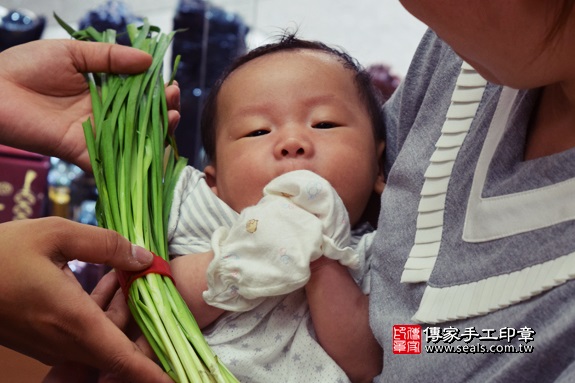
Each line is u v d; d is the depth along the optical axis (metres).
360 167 1.22
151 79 1.31
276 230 1.05
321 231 1.05
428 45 1.21
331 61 1.31
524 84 0.84
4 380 1.29
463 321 0.89
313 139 1.21
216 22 2.19
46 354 1.07
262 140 1.23
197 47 2.14
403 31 2.70
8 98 1.26
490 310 0.86
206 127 1.38
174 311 1.04
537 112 0.93
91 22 2.17
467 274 0.91
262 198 1.13
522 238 0.86
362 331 1.09
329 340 1.09
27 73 1.28
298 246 1.04
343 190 1.20
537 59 0.80
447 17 0.80
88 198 1.92
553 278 0.81
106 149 1.18
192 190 1.28
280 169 1.19
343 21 2.70
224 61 2.14
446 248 0.96
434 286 0.94
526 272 0.84
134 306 1.06
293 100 1.24
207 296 1.10
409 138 1.13
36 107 1.28
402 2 0.83
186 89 2.10
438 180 1.00
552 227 0.84
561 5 0.76
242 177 1.22
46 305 0.97
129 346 0.99
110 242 1.03
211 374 0.99
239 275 1.06
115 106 1.24
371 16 2.72
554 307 0.81
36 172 1.79
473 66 0.87
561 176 0.85
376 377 1.04
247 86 1.28
